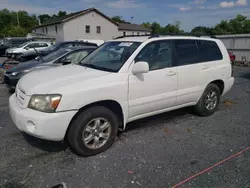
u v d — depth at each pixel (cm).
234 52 1516
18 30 4812
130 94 312
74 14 3406
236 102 557
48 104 251
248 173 257
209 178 247
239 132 372
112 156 292
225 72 449
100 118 290
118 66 316
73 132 273
